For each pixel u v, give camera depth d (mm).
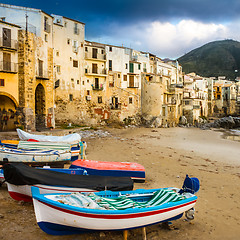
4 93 27109
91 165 14070
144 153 23438
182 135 41125
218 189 14023
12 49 27250
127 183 10031
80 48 42281
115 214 7211
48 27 32938
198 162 21312
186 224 9445
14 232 7652
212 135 43844
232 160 23062
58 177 9602
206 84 84188
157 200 8516
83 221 7191
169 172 17047
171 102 59719
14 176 9109
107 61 46469
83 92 43031
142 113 52312
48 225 7430
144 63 54219
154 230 8789
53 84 34562
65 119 39906
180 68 72625
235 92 106938
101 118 45688
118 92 48125
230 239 8602
